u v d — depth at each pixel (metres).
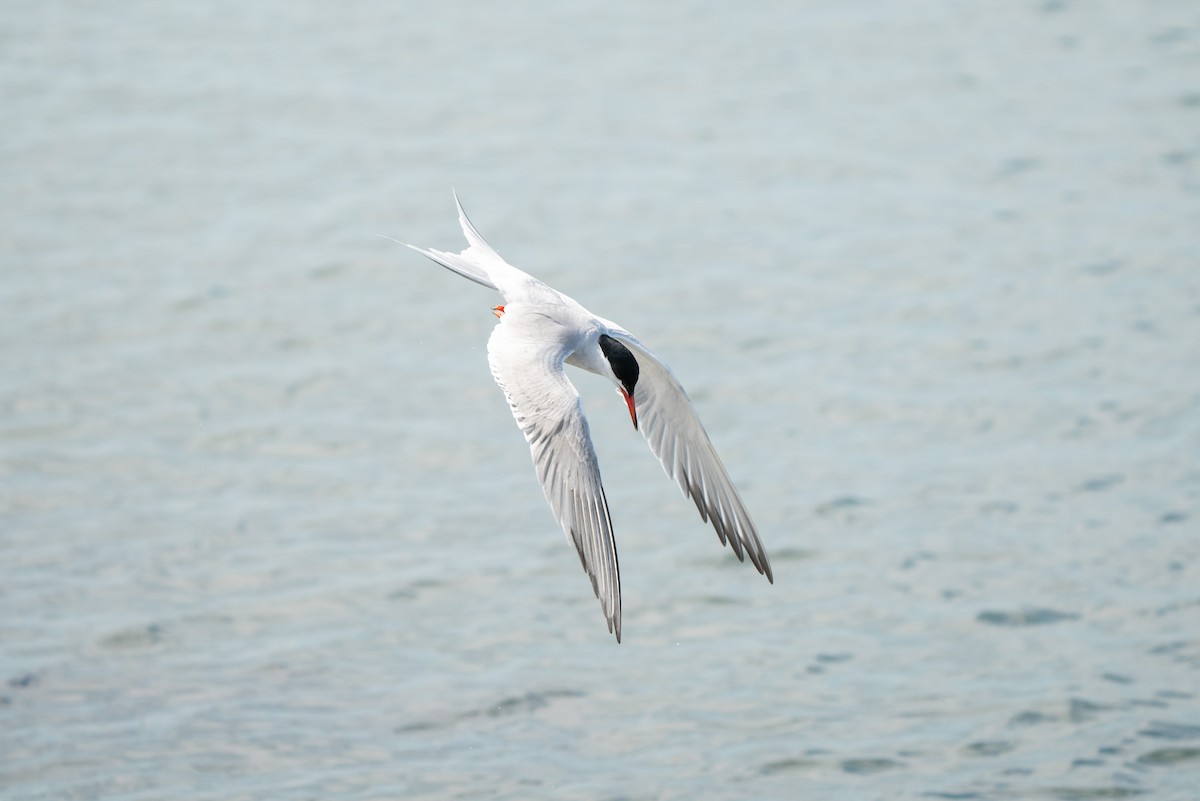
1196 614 12.73
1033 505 14.62
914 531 14.22
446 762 10.97
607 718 11.51
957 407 16.66
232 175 23.94
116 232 21.83
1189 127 25.27
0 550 13.93
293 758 11.05
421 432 16.38
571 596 13.34
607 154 24.56
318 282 20.30
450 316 19.36
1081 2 31.94
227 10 32.31
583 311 7.85
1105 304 19.14
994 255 20.73
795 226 21.83
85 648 12.45
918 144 24.84
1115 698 11.59
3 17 31.67
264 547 14.08
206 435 16.23
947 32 30.30
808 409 16.70
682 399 7.98
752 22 31.08
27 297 19.62
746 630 12.76
